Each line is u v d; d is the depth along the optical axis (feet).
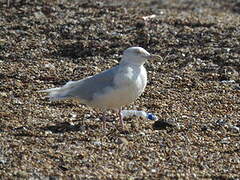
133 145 40.98
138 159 38.99
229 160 39.40
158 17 76.23
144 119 45.68
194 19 76.28
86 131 42.96
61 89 43.91
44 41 65.67
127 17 74.84
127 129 43.60
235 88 54.39
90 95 42.88
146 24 71.97
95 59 61.36
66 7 77.51
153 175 36.76
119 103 42.75
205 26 73.00
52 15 74.13
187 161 39.01
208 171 37.73
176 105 49.55
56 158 38.42
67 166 37.35
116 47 64.85
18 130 42.63
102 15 75.61
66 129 43.29
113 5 81.97
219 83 55.42
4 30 68.39
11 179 35.63
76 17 73.82
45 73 56.39
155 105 49.19
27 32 68.03
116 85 41.98
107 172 36.86
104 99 42.42
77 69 58.03
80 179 35.83
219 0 97.45
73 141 41.14
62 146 40.16
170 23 73.51
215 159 39.47
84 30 69.15
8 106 47.42
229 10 90.89
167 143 41.60
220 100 51.01
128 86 42.01
